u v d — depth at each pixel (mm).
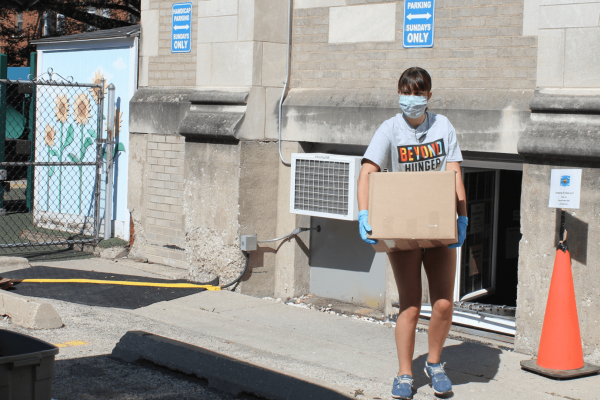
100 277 7562
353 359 5047
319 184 6371
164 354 4695
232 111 6922
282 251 7070
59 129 10484
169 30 8172
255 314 6359
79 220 10164
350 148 6723
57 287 7051
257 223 7012
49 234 10047
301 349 5301
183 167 8078
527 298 5098
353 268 6781
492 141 5430
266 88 6926
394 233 3672
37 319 5547
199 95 7223
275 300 7004
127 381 4418
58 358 4832
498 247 7230
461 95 5703
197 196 7281
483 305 5840
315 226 7070
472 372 4648
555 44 5027
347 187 6164
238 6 6887
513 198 7328
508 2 5461
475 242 6586
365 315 6426
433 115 3996
